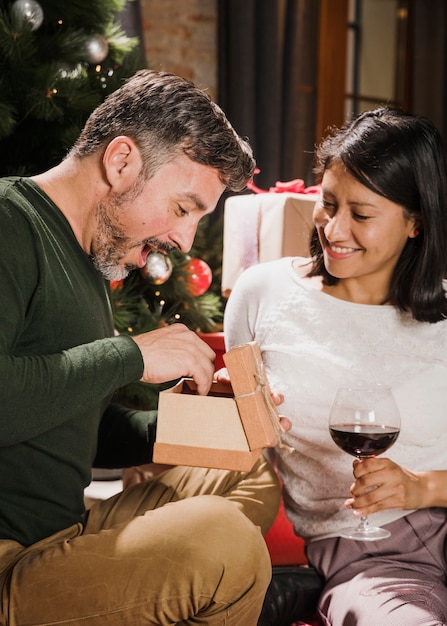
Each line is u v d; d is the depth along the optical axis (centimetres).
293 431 173
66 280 146
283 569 175
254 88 430
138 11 378
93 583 133
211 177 149
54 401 133
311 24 476
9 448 142
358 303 175
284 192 264
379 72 521
